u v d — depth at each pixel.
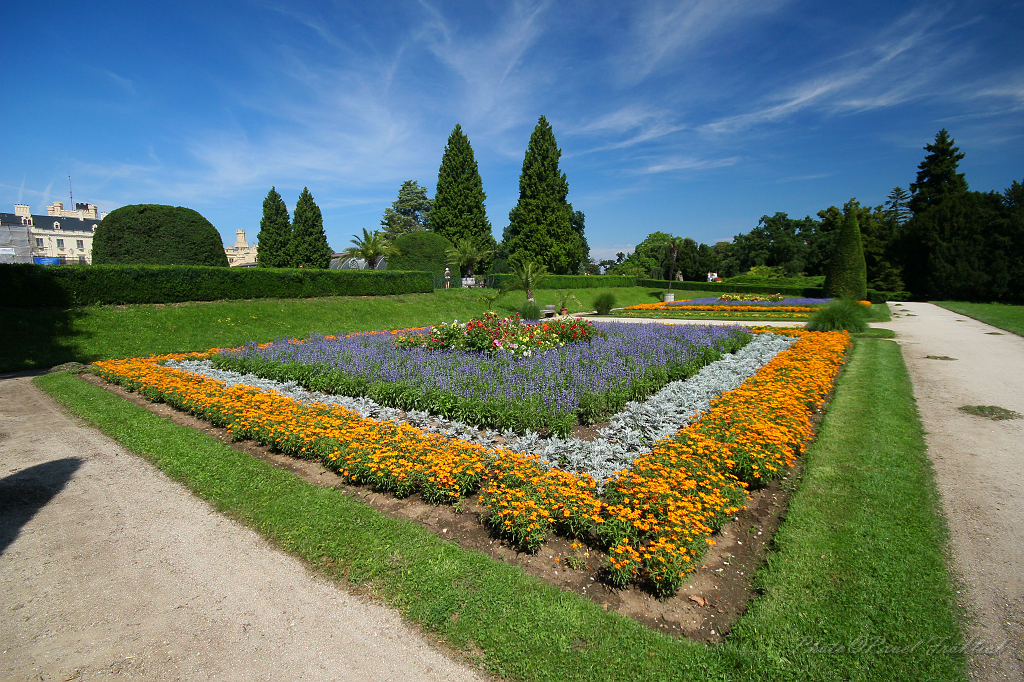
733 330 14.99
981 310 24.72
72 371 11.03
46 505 4.84
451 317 24.20
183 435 6.64
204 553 4.01
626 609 3.24
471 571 3.55
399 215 68.00
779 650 2.77
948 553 3.70
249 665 2.85
